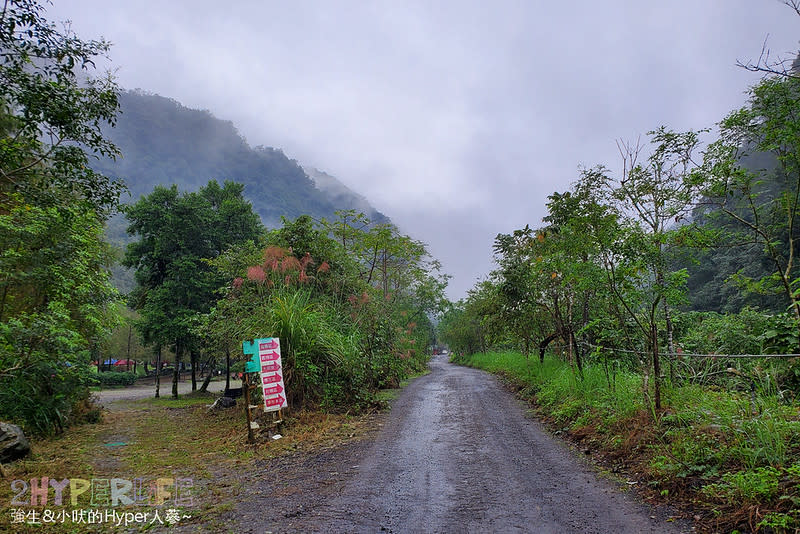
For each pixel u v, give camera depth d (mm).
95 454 7867
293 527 3885
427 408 10438
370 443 7090
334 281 13273
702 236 6293
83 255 10461
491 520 3920
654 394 6570
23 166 6766
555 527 3729
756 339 7996
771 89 5570
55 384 11406
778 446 4137
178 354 25422
